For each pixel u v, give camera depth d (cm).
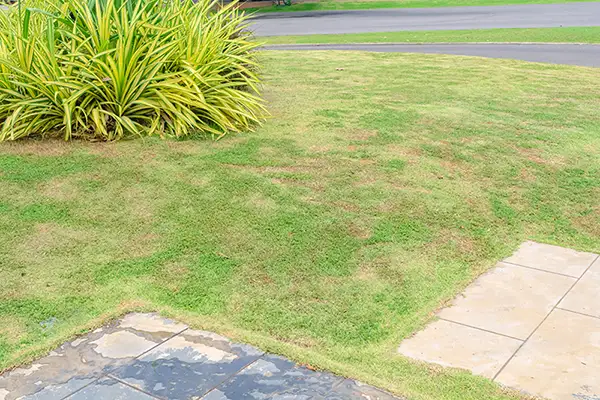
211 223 598
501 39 1944
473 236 589
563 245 578
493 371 396
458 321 455
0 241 561
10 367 398
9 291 488
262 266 529
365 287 500
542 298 486
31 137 795
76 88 764
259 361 404
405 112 962
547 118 940
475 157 770
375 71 1345
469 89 1143
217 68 880
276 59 1536
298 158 755
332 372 391
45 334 436
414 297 487
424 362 406
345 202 643
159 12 854
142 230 586
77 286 498
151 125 819
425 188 681
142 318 456
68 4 816
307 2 4050
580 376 390
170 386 379
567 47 1744
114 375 390
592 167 751
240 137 826
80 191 655
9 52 800
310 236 578
